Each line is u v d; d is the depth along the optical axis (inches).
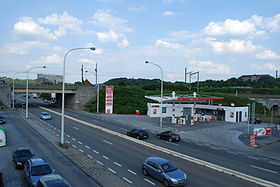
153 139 1111.6
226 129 1486.2
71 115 2007.9
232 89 4343.0
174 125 1596.9
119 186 534.3
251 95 3489.2
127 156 789.2
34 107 2613.2
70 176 589.0
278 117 2445.9
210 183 562.3
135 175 610.9
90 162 707.4
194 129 1453.0
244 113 1956.2
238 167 705.0
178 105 2151.8
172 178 530.6
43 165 543.2
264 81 6348.4
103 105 2516.0
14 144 924.0
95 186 530.6
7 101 2300.7
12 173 609.0
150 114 2064.5
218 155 848.9
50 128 1317.7
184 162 735.1
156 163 585.3
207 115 1956.2
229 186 545.0
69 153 799.7
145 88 3580.2
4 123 1460.4
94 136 1127.6
